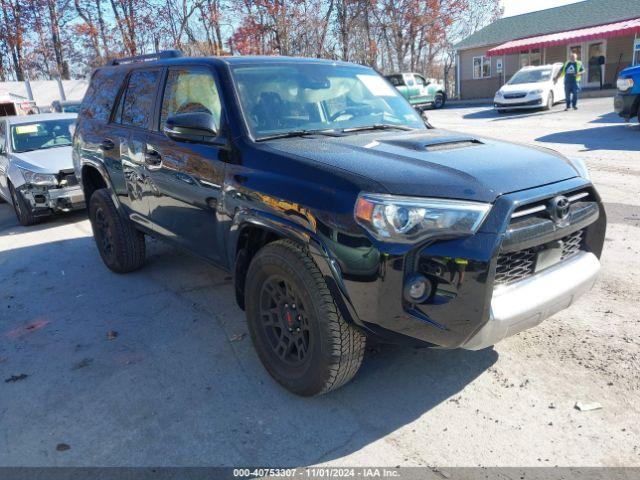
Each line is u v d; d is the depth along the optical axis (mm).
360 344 2934
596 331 3744
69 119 9656
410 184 2605
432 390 3211
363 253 2584
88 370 3658
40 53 34812
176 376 3512
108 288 5172
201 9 27516
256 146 3293
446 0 32406
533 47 28031
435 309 2582
